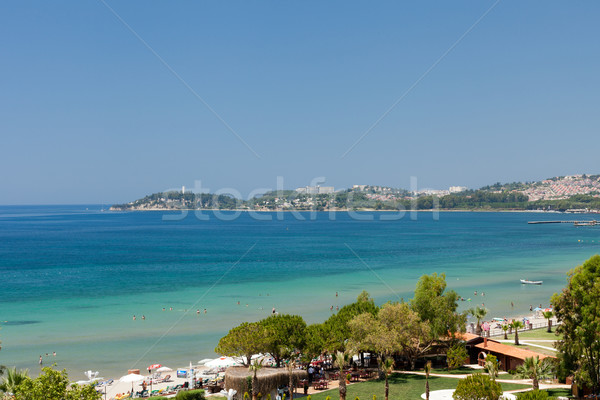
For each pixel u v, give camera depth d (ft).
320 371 192.54
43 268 536.01
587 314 139.85
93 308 333.42
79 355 227.40
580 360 144.56
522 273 499.92
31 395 99.86
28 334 263.29
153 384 189.16
